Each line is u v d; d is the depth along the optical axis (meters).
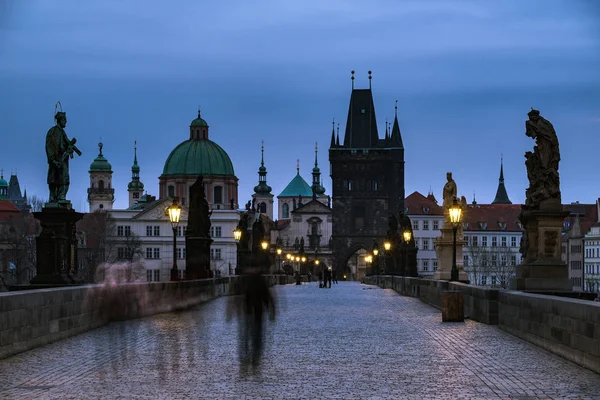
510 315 33.59
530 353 27.20
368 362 25.38
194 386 21.02
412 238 88.50
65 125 43.44
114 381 21.64
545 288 38.88
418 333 34.19
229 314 39.91
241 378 22.28
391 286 99.69
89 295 33.59
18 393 19.92
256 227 98.75
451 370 23.70
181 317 42.47
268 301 26.84
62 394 19.83
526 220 39.88
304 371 23.55
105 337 31.27
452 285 47.38
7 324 25.91
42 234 41.59
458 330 35.34
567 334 25.45
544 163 39.59
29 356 26.11
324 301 63.41
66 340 30.33
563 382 21.47
